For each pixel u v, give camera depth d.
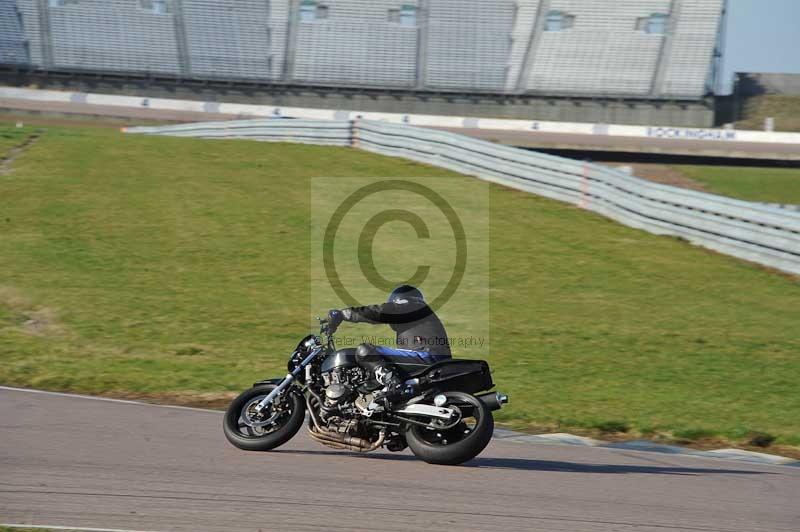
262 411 16.00
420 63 122.69
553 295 34.28
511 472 15.45
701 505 13.70
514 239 41.81
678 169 90.81
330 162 57.53
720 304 33.69
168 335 28.77
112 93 120.44
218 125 76.25
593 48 120.94
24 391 21.61
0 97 115.31
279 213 45.50
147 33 122.38
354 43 123.38
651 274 37.22
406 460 16.12
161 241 40.44
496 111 120.31
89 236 40.75
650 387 24.66
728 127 115.56
